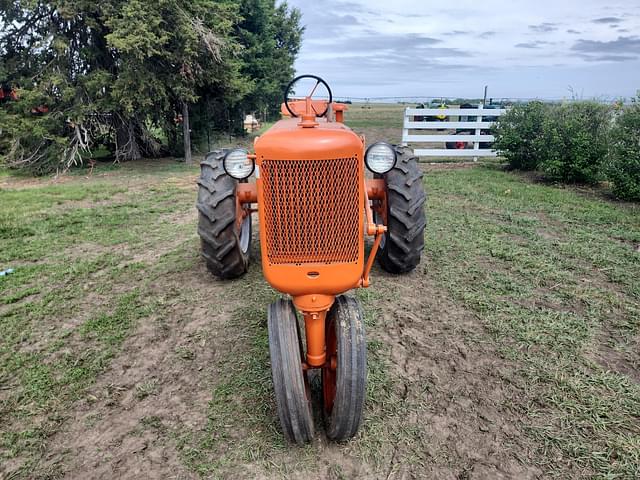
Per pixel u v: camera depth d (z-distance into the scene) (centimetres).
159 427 279
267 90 1908
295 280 238
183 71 1155
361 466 248
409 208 418
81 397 309
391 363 331
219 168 432
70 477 247
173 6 1112
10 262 529
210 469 247
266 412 287
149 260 529
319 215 232
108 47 1151
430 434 268
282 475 243
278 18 2239
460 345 351
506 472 243
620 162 741
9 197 830
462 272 471
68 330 387
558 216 650
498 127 1068
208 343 362
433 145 1488
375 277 462
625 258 498
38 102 1142
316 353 257
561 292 427
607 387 301
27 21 1190
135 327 389
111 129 1322
